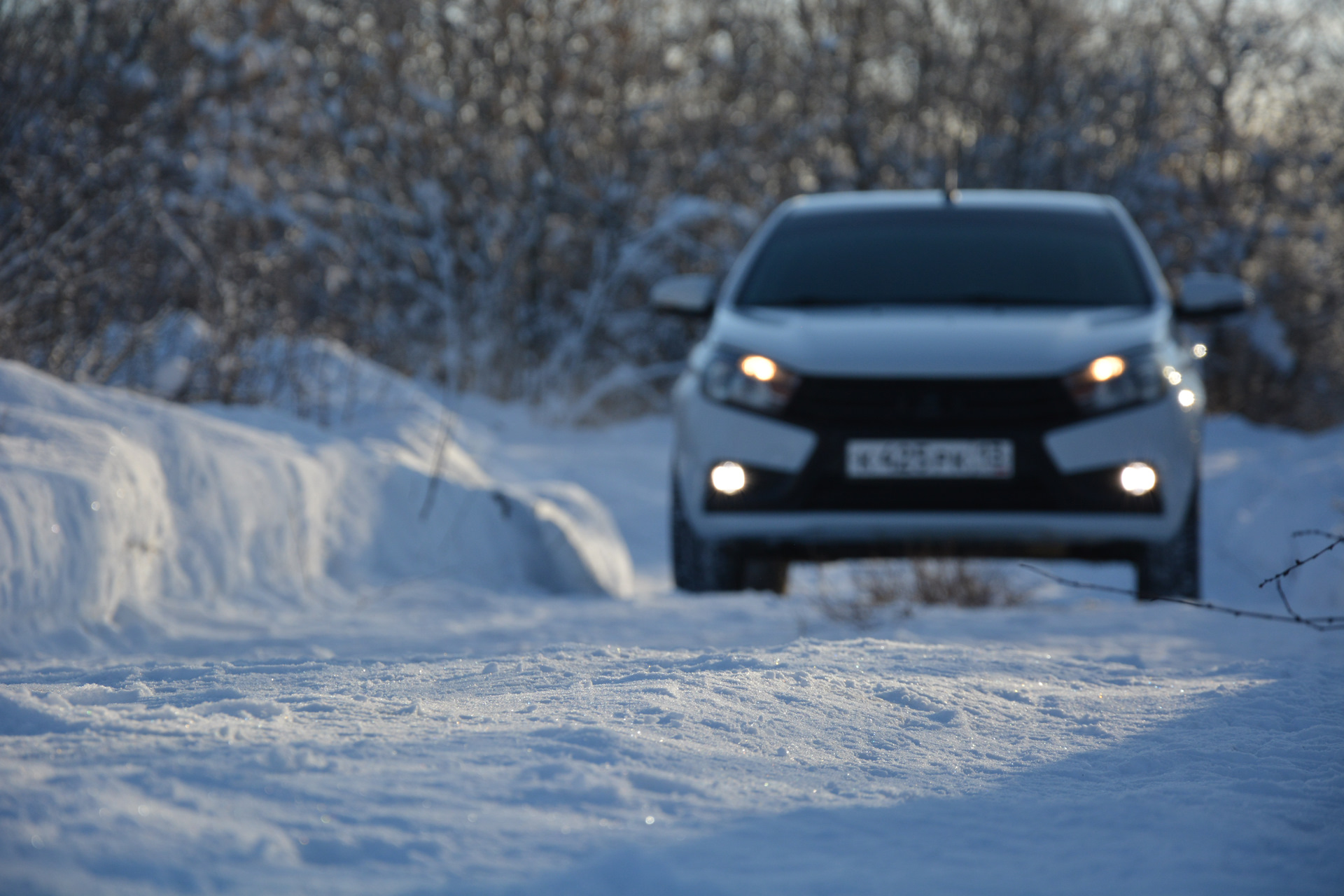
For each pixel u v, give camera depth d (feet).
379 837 17.20
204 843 16.17
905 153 194.18
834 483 60.44
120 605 52.11
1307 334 223.71
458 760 21.93
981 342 61.41
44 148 85.81
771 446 61.05
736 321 68.08
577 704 27.91
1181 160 224.53
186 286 96.02
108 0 99.86
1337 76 222.28
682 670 34.58
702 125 175.94
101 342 77.25
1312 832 21.25
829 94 187.11
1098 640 47.83
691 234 176.76
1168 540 60.34
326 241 150.41
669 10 174.70
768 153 182.09
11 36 83.87
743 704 29.04
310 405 88.38
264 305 96.73
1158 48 213.66
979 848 19.38
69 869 14.80
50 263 76.23
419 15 163.73
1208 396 225.76
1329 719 30.78
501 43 166.09
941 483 59.72
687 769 23.13
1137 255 73.26
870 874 17.57
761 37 184.14
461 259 172.14
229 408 75.77
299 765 20.79
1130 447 59.41
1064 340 61.72
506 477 94.73
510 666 34.65
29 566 47.01
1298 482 91.97
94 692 28.81
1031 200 79.25
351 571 67.00
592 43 165.58
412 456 81.30
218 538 59.36
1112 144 204.44
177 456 59.88
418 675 33.81
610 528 88.22
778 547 63.10
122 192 89.86
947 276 71.41
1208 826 20.92
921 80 191.93
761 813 20.52
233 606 58.03
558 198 171.42
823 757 25.29
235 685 32.32
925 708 30.55
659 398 177.78
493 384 166.71
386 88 161.79
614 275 169.17
